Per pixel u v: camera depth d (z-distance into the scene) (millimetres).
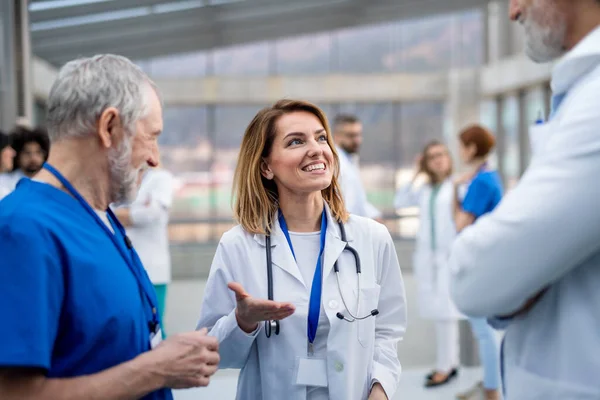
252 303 1488
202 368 1295
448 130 14422
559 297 1241
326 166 1839
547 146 1160
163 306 3859
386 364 1848
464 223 3775
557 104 1271
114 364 1250
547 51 1261
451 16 14492
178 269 8852
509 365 1347
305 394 1733
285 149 1823
